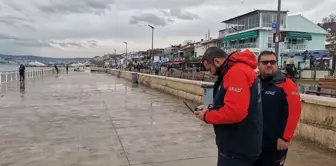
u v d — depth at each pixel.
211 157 5.46
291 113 3.13
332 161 5.12
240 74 2.51
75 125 8.14
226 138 2.67
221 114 2.50
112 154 5.62
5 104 12.02
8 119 8.90
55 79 32.31
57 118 9.14
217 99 2.66
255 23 49.28
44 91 17.81
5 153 5.66
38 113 9.99
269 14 48.03
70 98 14.38
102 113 10.12
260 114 2.65
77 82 27.72
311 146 6.00
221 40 58.34
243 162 2.66
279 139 3.17
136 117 9.41
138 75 27.56
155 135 7.08
